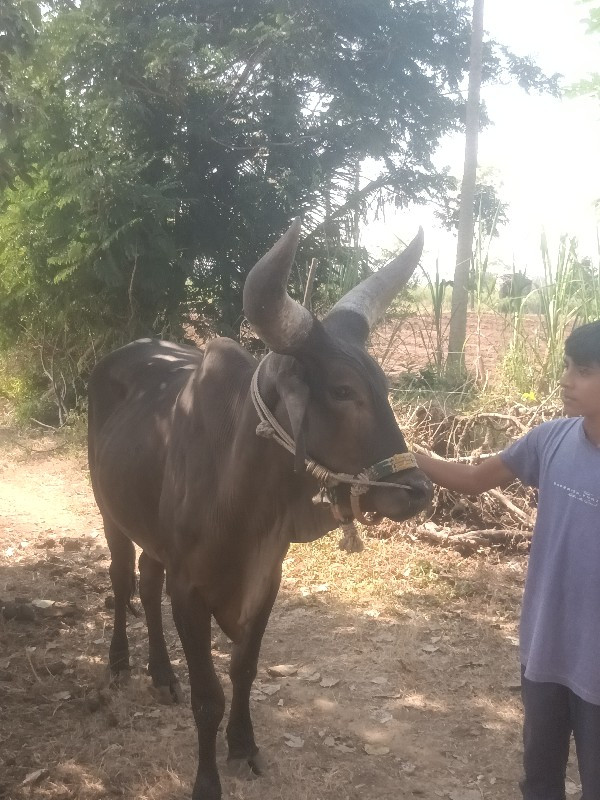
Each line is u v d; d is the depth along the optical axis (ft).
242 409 10.62
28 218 37.93
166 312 40.63
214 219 43.50
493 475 9.25
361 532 22.04
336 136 48.11
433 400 25.72
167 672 14.34
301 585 19.22
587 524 8.02
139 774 12.09
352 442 9.17
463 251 37.70
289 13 47.16
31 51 20.24
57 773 12.03
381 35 50.39
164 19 40.91
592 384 7.91
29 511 25.62
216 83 45.96
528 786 9.01
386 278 10.85
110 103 39.01
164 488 11.76
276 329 8.84
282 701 14.28
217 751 12.70
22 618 17.22
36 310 39.01
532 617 8.60
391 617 17.61
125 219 35.96
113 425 14.16
